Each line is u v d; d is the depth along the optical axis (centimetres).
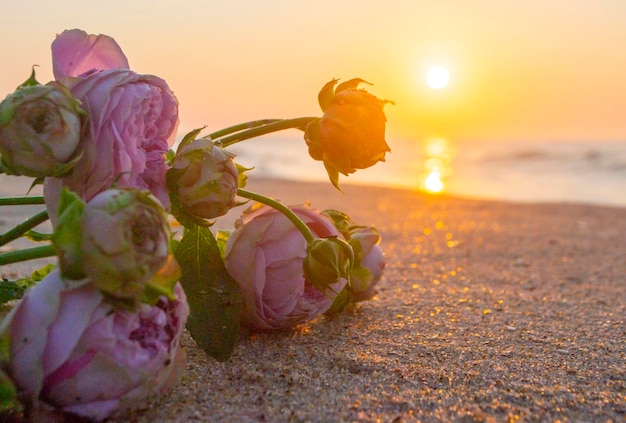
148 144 33
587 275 81
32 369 28
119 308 29
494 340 50
